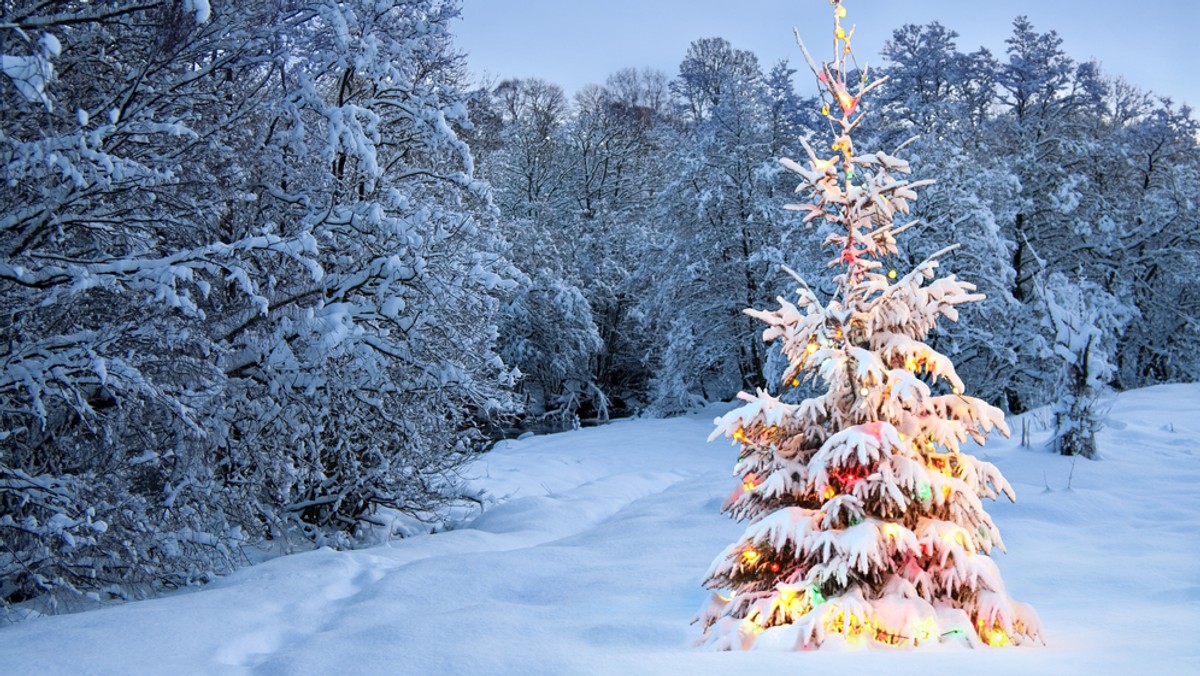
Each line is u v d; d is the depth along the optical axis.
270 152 10.68
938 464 4.52
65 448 7.93
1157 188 34.47
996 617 4.06
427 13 11.78
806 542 4.21
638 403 35.91
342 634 5.05
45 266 7.49
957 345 21.66
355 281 9.67
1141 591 5.38
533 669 3.87
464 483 12.70
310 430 9.96
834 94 4.95
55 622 5.70
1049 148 30.73
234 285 10.32
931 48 32.81
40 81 5.29
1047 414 17.47
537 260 30.05
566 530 11.16
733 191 29.16
